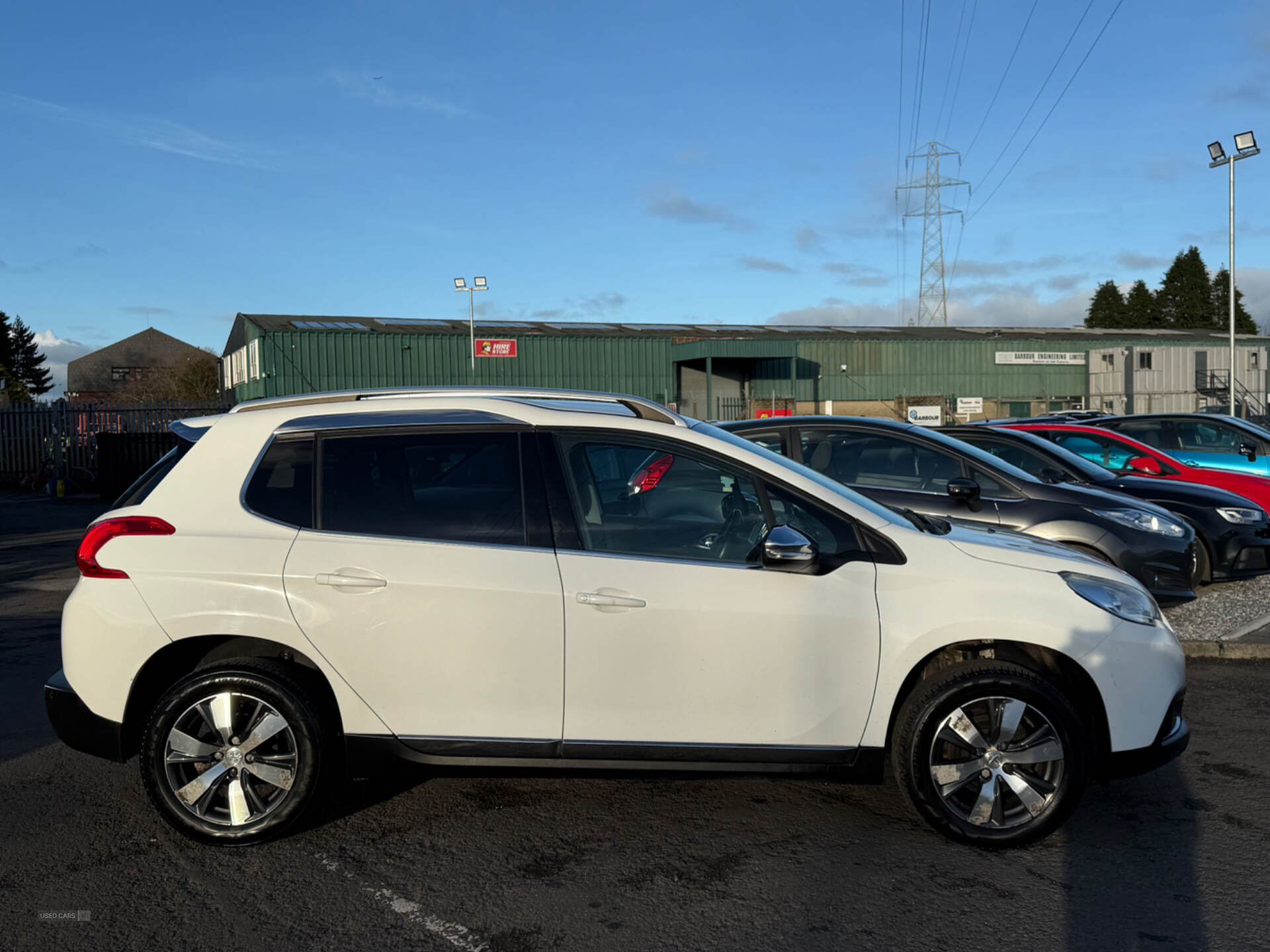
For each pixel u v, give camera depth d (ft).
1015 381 165.58
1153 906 10.64
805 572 11.84
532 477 12.33
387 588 11.77
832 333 169.99
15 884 11.23
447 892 11.03
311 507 12.28
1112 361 164.25
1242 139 90.22
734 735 11.89
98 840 12.44
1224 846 12.16
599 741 11.87
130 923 10.35
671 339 148.77
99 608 11.97
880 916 10.46
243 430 12.76
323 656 11.80
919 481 22.43
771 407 146.10
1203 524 27.14
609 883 11.25
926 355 160.35
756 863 11.73
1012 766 11.84
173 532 12.16
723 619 11.75
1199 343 164.86
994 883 11.19
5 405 73.97
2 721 17.37
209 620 11.81
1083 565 12.60
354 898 10.89
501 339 137.69
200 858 11.90
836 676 11.87
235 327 142.61
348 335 128.26
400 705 11.87
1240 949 9.75
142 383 217.77
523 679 11.79
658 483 12.50
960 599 11.87
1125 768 12.09
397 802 13.69
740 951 9.76
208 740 11.98
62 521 52.29
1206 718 17.43
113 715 12.03
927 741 11.83
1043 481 23.13
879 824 12.89
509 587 11.74
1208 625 23.75
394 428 12.61
